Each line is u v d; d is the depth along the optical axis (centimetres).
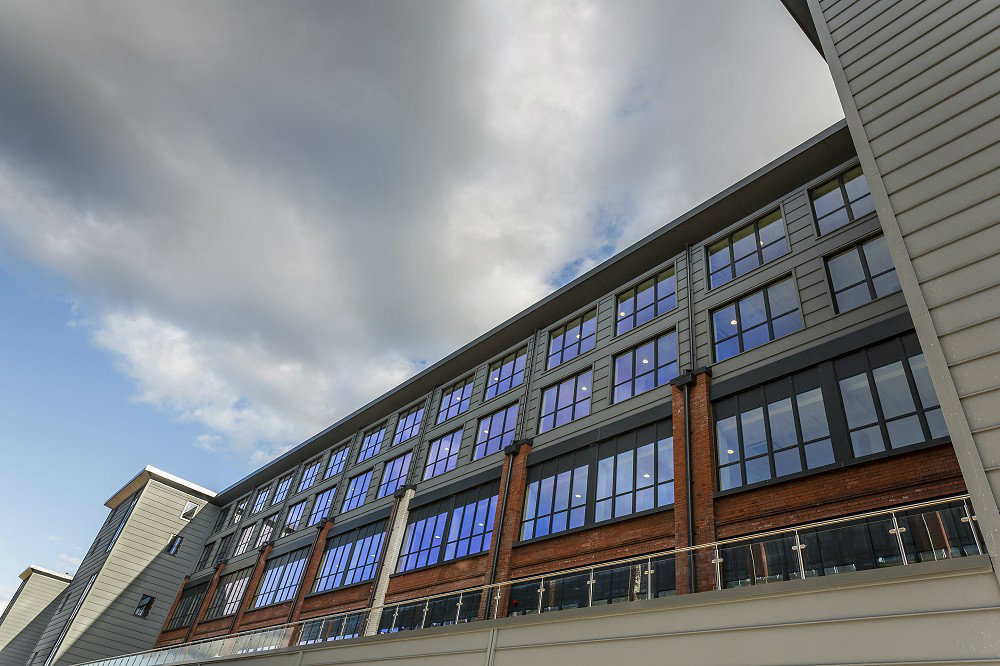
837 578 739
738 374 1848
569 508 2106
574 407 2400
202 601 4025
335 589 2944
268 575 3644
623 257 2511
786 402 1691
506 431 2670
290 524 3872
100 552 4491
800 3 1722
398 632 1359
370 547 2970
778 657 753
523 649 1072
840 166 1952
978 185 755
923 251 759
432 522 2728
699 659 828
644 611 931
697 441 1811
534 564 2062
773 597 795
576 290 2692
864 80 999
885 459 1390
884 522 941
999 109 790
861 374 1567
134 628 4084
